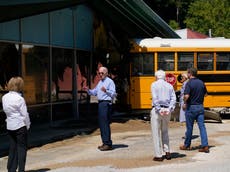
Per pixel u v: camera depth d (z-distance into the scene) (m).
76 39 23.30
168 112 11.34
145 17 24.95
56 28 21.25
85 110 24.30
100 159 12.10
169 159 11.78
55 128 19.45
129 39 23.17
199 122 12.86
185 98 12.85
